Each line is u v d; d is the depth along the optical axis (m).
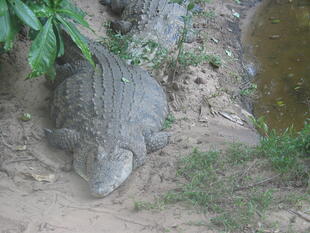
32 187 5.09
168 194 4.95
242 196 4.91
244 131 5.89
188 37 7.00
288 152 5.20
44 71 4.87
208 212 4.82
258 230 4.65
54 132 5.38
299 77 6.74
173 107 6.05
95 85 5.71
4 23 4.75
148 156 5.44
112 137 5.29
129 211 4.88
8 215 4.84
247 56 7.13
